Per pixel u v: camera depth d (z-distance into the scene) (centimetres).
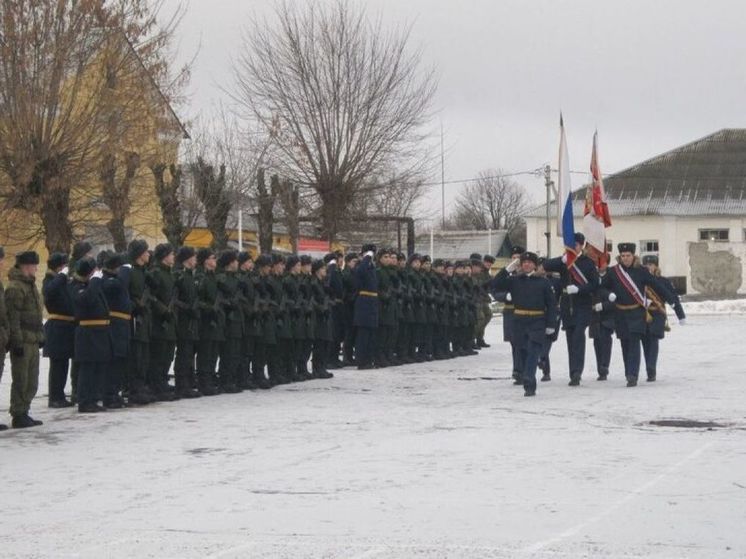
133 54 3145
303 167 4547
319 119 4528
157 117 3203
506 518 922
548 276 2070
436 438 1377
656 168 7831
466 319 2783
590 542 834
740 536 854
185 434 1445
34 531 909
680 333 3638
